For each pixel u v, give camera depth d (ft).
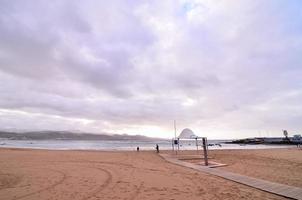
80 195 21.98
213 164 48.24
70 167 43.14
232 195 21.76
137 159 60.70
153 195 21.85
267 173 36.35
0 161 53.21
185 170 39.45
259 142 349.20
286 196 20.95
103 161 54.34
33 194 22.57
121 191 23.52
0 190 24.36
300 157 69.15
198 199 20.44
